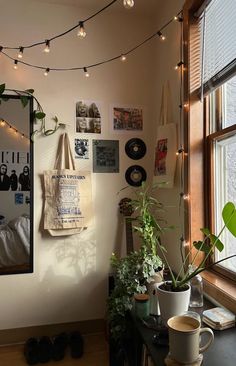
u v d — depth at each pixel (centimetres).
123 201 242
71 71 239
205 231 144
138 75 251
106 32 246
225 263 169
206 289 164
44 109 235
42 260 231
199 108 185
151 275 164
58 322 234
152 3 236
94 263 241
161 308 130
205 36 178
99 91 244
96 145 242
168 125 210
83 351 213
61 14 238
